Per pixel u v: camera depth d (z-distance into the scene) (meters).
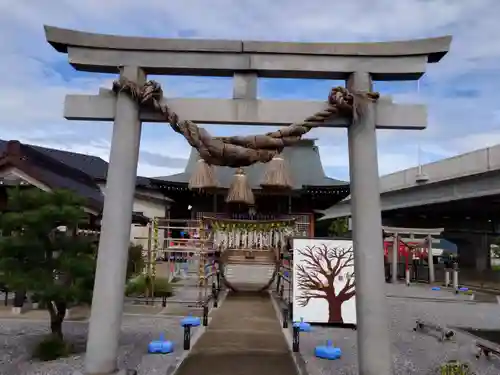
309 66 7.58
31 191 9.85
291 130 7.22
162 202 40.28
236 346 10.80
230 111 7.56
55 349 9.73
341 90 7.33
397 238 31.84
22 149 13.88
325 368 9.38
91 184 17.53
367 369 6.96
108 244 7.27
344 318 14.08
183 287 23.83
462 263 48.00
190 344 10.95
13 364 9.22
